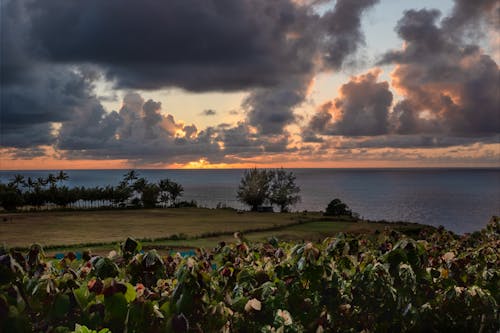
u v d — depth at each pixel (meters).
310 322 4.32
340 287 4.70
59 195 160.62
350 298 4.60
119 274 4.37
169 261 5.08
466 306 4.93
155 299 3.77
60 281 3.57
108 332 2.95
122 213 130.25
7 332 2.96
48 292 3.36
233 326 3.92
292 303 4.30
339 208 123.56
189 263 3.68
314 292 4.50
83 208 146.88
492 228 9.98
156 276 4.51
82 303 3.32
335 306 4.42
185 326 3.20
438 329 4.84
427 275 5.14
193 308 3.48
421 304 4.98
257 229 82.50
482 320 4.82
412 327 4.65
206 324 3.51
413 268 4.93
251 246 6.37
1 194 142.00
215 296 4.09
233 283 4.64
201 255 5.79
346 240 5.75
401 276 4.67
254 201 163.38
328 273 4.54
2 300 2.99
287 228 88.06
